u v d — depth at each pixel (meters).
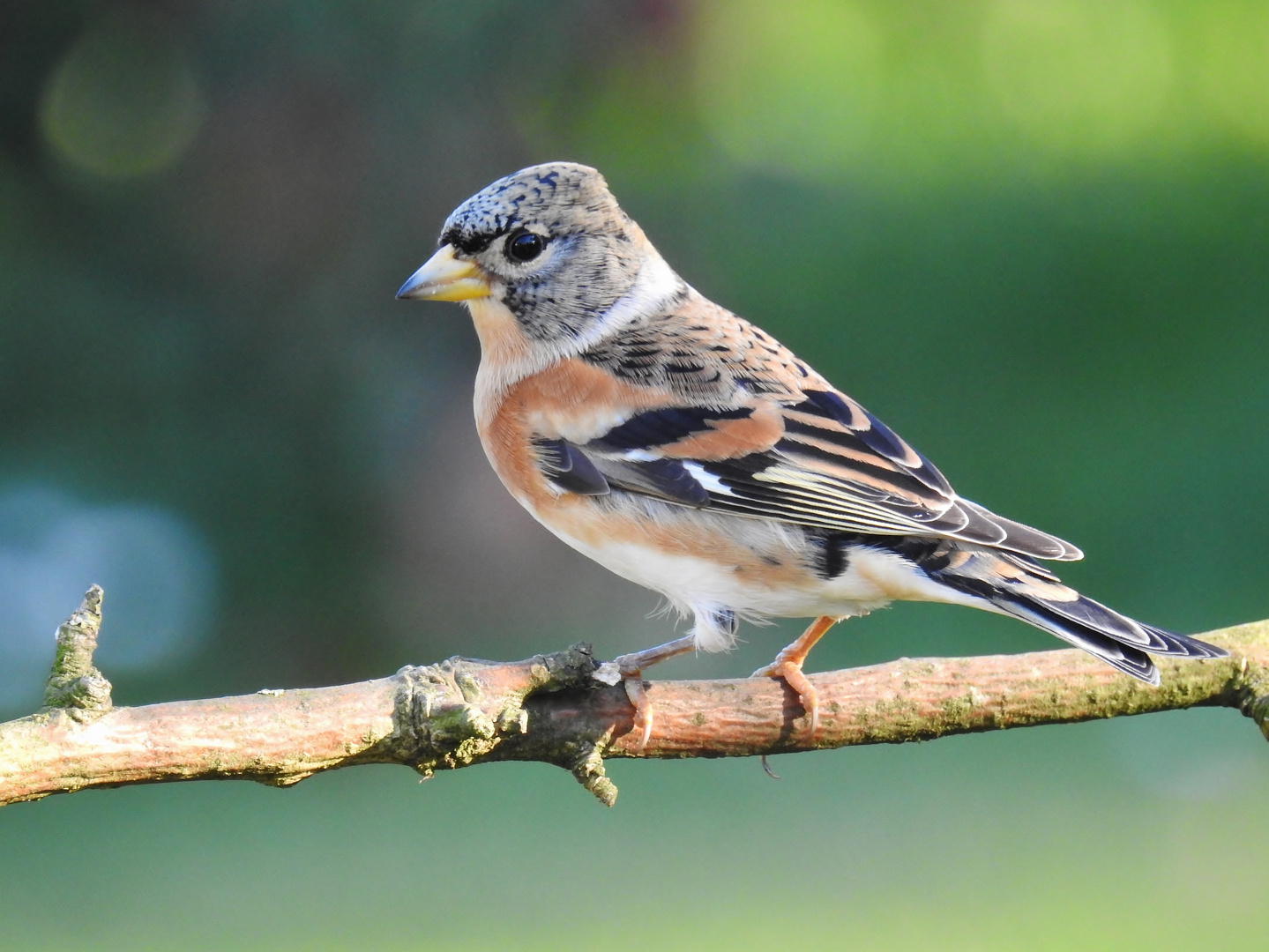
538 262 6.14
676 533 5.68
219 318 14.03
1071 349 17.98
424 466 13.82
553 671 4.80
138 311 14.12
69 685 4.33
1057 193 22.70
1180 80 28.75
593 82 14.73
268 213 13.79
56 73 14.07
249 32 13.56
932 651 13.11
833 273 19.38
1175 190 22.86
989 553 5.33
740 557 5.58
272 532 13.91
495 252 6.13
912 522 5.28
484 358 6.35
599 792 4.94
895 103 27.20
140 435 14.14
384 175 13.68
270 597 13.84
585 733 4.95
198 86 13.87
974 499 15.21
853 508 5.39
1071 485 15.43
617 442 5.82
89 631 4.36
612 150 16.12
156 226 14.01
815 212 21.12
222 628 13.74
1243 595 13.68
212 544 13.91
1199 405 16.69
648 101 15.95
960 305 18.84
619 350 6.06
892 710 5.22
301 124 13.68
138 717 4.38
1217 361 17.58
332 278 13.84
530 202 6.13
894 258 20.00
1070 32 30.30
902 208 21.75
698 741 5.08
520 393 6.09
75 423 14.13
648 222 17.22
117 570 13.69
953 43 29.16
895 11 28.88
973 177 23.41
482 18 13.55
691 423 5.77
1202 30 31.12
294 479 13.97
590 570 14.06
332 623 13.82
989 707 5.27
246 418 14.07
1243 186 22.97
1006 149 25.05
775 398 5.82
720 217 18.50
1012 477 15.62
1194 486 15.20
